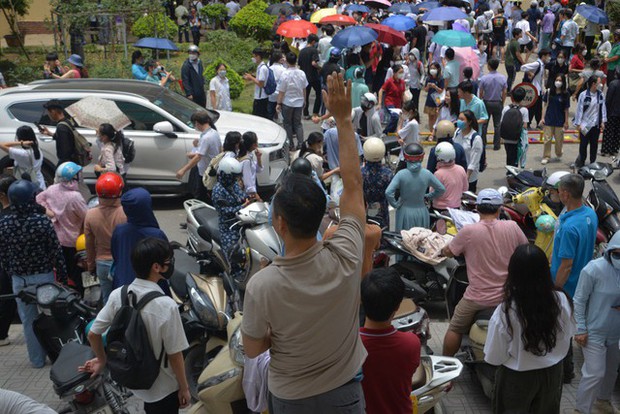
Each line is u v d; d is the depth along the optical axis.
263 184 10.69
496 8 25.38
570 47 20.61
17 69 20.31
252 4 24.44
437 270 6.96
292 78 13.21
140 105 10.70
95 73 18.23
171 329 4.13
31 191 5.71
